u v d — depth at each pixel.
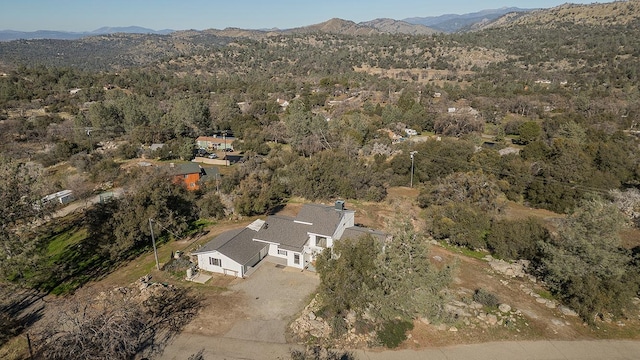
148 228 34.44
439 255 34.28
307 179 49.06
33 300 27.67
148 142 77.00
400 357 21.95
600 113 85.88
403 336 23.45
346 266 23.55
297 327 24.02
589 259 26.70
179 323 24.55
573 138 64.69
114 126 86.69
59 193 48.88
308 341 23.03
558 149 55.66
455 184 44.69
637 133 75.06
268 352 22.19
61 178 56.53
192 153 70.19
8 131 80.69
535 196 48.06
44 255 31.62
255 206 42.03
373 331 23.66
